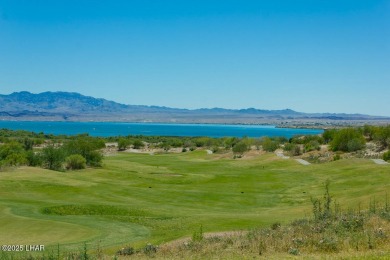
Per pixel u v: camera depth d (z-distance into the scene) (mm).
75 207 42469
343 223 22062
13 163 77000
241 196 55469
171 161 107125
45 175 66812
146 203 49531
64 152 83125
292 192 57688
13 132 184750
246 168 90625
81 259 20391
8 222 33406
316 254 17516
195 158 118625
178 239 27328
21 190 55625
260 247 19188
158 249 22031
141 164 98125
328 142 134625
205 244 21734
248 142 132250
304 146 126000
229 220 35094
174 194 56125
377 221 22078
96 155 88938
